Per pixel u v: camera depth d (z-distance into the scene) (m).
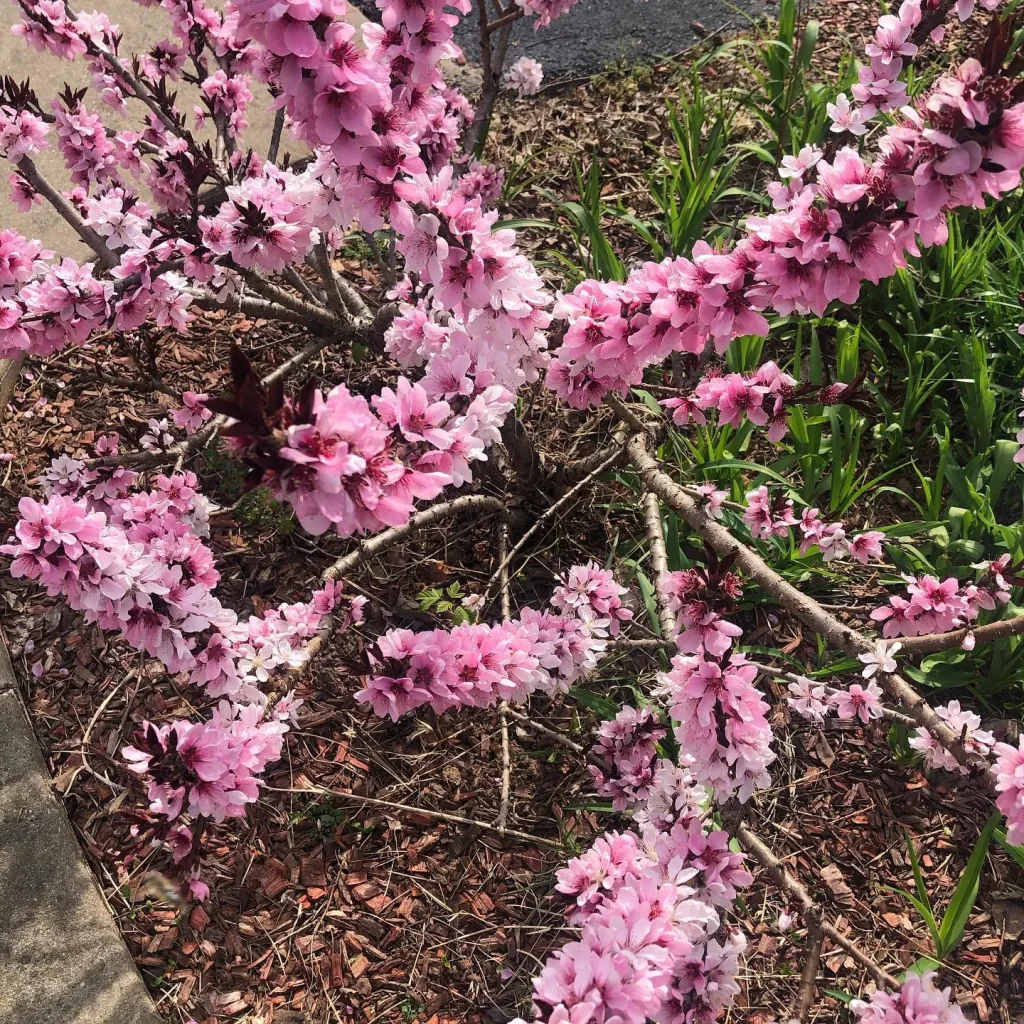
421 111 2.08
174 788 1.87
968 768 2.20
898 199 1.67
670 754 2.75
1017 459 2.31
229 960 2.59
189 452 3.12
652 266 1.97
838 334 3.60
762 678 3.09
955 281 3.64
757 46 4.38
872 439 3.59
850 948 2.05
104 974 2.52
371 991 2.54
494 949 2.60
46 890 2.66
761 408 2.44
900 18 2.07
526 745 2.96
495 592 3.18
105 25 3.16
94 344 3.94
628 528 3.38
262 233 2.30
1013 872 2.70
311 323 3.19
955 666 3.00
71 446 3.60
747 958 2.55
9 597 3.31
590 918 1.71
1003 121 1.55
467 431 1.77
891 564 3.28
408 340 2.83
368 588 3.29
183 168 2.32
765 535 2.80
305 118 1.74
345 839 2.80
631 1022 1.46
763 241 1.82
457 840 2.79
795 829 2.79
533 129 4.72
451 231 1.92
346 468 1.28
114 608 2.09
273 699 2.43
